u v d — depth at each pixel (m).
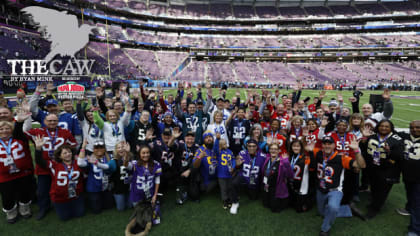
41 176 3.79
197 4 65.44
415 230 3.37
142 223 3.50
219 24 62.16
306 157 3.97
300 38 59.84
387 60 53.69
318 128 4.90
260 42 58.56
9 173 3.57
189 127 5.68
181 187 4.28
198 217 3.87
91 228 3.56
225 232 3.48
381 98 5.46
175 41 56.94
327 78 46.28
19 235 3.39
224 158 4.25
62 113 4.86
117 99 7.05
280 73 49.88
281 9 64.81
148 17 57.81
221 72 50.19
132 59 47.31
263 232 3.49
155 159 4.48
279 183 3.92
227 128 5.71
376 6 61.31
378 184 3.78
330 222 3.34
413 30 55.88
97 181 3.82
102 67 37.25
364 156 4.04
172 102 8.21
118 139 4.76
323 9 63.41
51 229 3.53
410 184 3.54
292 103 8.00
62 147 3.58
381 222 3.75
